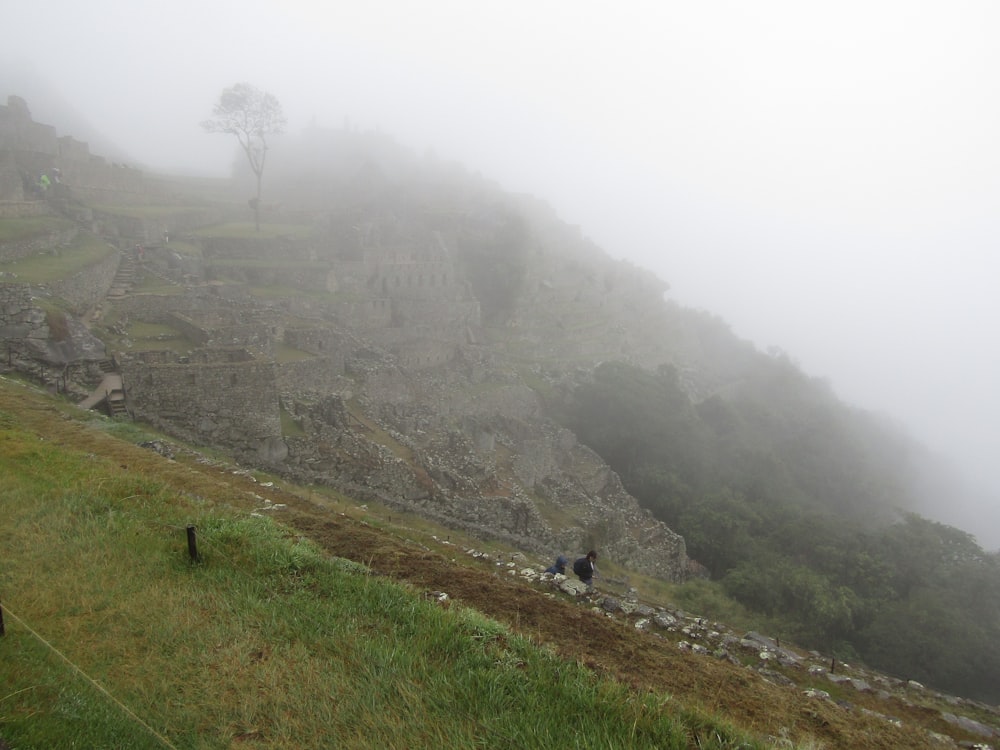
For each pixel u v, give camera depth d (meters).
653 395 72.00
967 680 40.22
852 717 11.34
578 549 38.53
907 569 50.72
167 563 11.40
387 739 7.72
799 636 38.38
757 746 8.58
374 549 14.29
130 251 51.88
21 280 31.98
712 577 50.75
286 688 8.48
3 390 22.94
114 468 16.44
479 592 12.74
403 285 75.81
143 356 31.00
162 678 8.36
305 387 37.88
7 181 46.47
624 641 11.87
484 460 42.75
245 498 17.12
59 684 7.80
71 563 10.94
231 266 59.59
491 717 8.33
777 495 70.25
